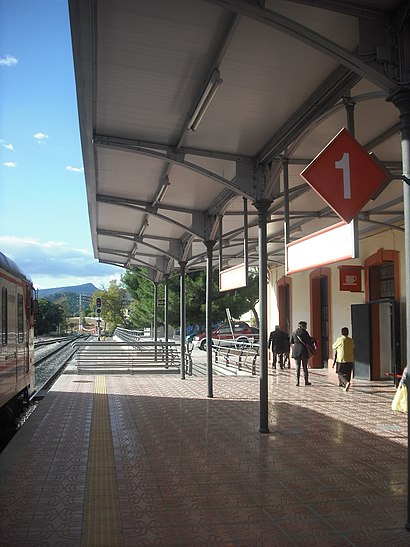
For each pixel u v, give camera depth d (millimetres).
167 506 5352
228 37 5551
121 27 5551
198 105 6922
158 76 6559
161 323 36719
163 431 8781
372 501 5516
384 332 15672
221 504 5414
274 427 9094
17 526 4840
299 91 6867
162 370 18422
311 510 5258
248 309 35500
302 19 5352
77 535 4648
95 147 8984
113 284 76312
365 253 15828
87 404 11500
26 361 11289
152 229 16109
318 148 8586
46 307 85562
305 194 11508
